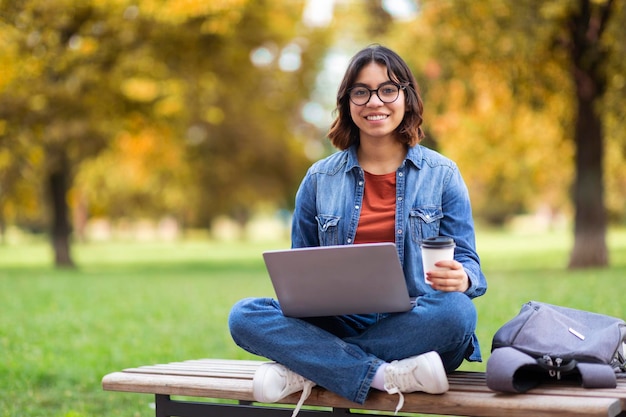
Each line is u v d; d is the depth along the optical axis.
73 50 18.36
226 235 60.69
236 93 24.14
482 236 41.59
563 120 16.33
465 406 3.12
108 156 25.50
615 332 3.33
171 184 35.72
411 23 15.86
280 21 22.23
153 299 12.22
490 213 60.28
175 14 16.84
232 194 32.47
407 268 3.76
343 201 3.89
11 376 6.46
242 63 22.20
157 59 19.67
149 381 3.69
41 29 17.73
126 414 5.35
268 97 26.19
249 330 3.53
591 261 15.09
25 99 18.97
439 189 3.82
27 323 9.62
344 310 3.46
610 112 14.27
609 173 20.05
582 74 14.71
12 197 23.22
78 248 38.56
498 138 18.27
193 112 24.03
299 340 3.45
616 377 3.33
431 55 15.00
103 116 20.19
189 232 65.19
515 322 3.43
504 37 13.64
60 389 6.10
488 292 10.67
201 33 19.28
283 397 3.49
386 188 3.87
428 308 3.37
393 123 3.82
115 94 19.72
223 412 3.60
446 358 3.52
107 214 45.59
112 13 18.31
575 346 3.27
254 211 54.59
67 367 6.76
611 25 13.60
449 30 14.66
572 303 8.97
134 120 21.02
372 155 3.93
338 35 24.58
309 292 3.44
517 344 3.36
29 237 65.00
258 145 28.20
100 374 6.51
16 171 22.06
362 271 3.33
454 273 3.36
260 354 3.57
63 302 11.95
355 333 3.78
